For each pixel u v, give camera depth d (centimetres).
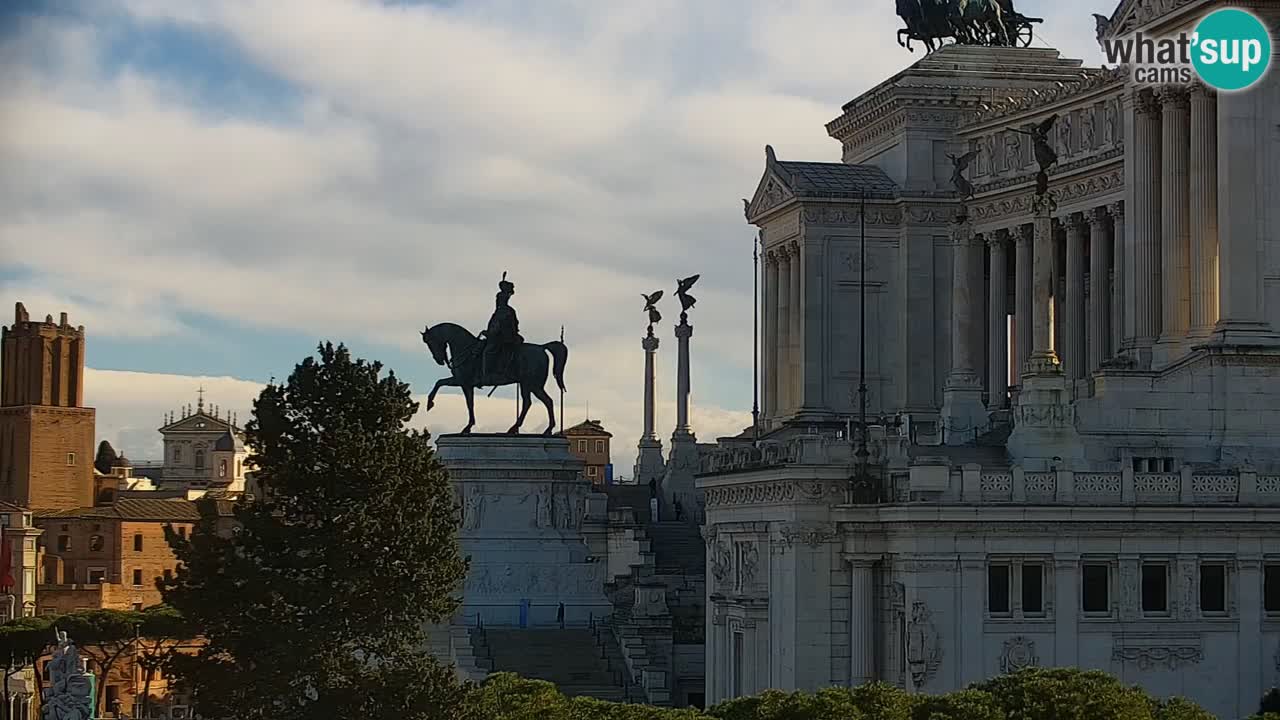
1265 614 14662
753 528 16362
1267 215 16212
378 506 12988
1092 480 14550
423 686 12694
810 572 15475
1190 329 16788
